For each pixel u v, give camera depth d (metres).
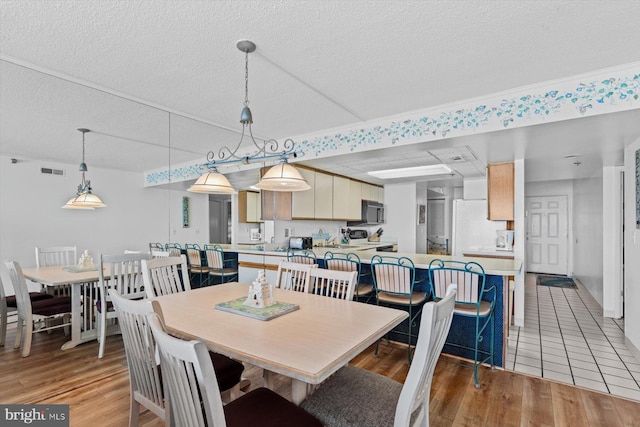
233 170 4.20
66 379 2.40
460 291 2.50
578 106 2.27
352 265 3.11
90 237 3.24
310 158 3.67
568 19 1.60
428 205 9.29
